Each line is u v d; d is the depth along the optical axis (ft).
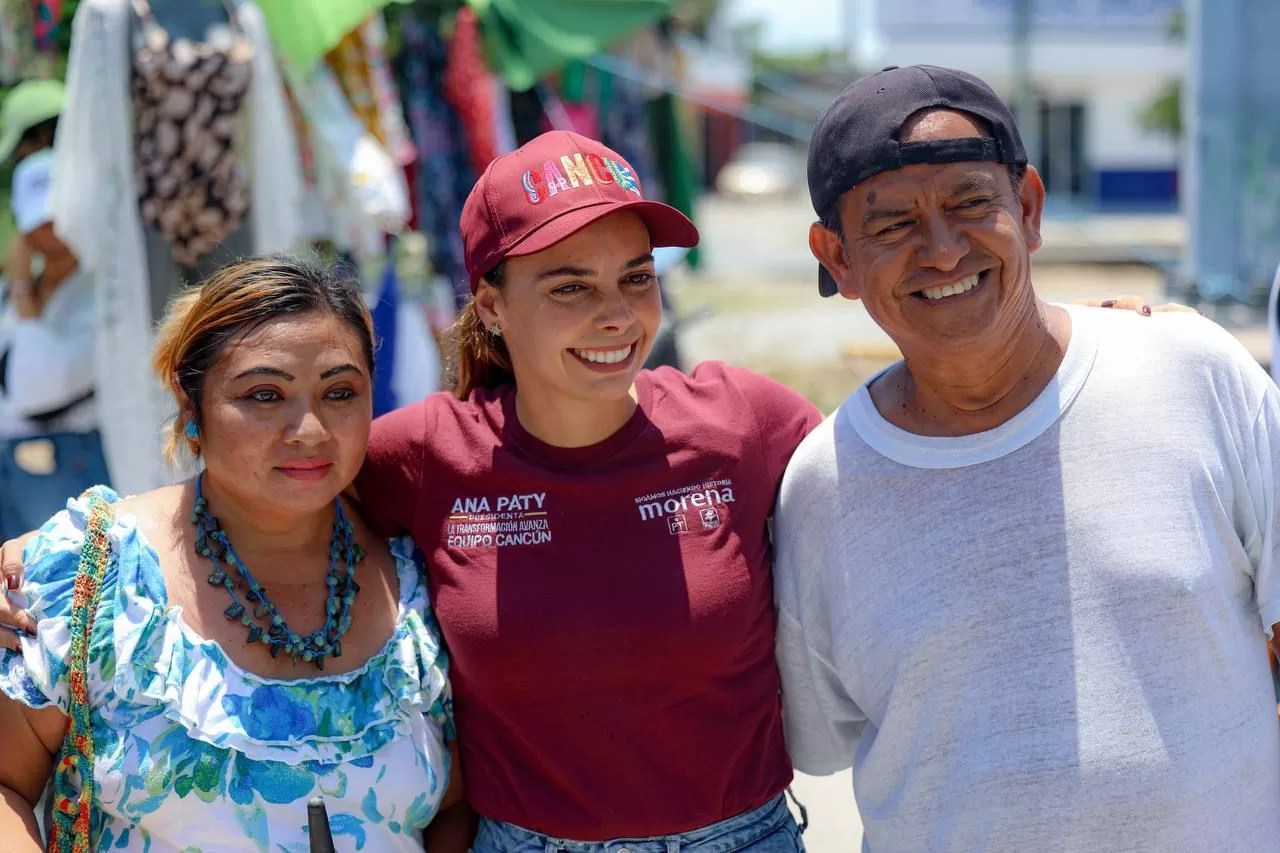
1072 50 74.69
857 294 7.43
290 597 7.79
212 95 14.14
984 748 7.00
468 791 8.12
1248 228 34.45
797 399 8.48
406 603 8.00
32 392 15.23
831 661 7.86
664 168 27.40
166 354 7.75
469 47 20.04
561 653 7.67
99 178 14.10
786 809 8.30
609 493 7.93
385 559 8.27
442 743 8.07
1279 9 33.96
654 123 27.22
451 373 9.20
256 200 14.65
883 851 7.61
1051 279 53.11
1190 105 34.86
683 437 8.06
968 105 6.95
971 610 7.05
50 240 15.11
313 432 7.31
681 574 7.77
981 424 7.24
